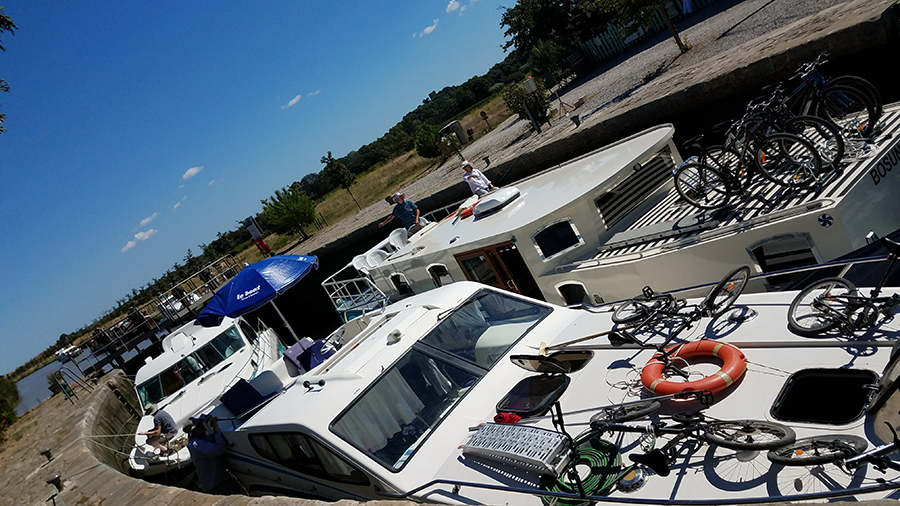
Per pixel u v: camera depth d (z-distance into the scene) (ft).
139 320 73.72
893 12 30.01
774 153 22.82
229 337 41.70
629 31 63.93
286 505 15.55
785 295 15.16
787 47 34.63
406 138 222.69
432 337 18.01
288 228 115.75
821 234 18.51
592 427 12.60
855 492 8.63
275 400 19.79
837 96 22.79
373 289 33.35
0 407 68.49
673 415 11.94
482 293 20.17
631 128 45.09
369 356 17.61
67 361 74.28
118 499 23.93
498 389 16.21
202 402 36.14
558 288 25.26
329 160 121.60
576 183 26.81
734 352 13.08
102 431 44.65
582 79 105.09
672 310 16.20
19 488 35.01
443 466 14.08
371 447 15.29
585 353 16.48
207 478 22.38
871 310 12.59
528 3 114.93
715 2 91.86
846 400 11.89
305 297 73.46
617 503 11.11
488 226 27.50
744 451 10.76
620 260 22.86
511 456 12.69
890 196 20.16
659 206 26.71
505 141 84.64
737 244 19.93
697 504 9.86
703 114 40.42
